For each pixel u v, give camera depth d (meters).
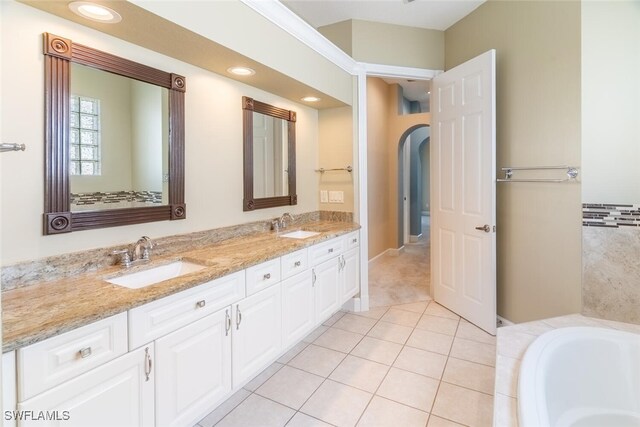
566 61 2.23
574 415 1.56
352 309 3.22
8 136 1.32
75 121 1.52
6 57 1.31
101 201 1.63
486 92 2.63
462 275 2.99
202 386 1.54
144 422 1.29
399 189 5.61
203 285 1.53
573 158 2.21
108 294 1.28
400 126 5.45
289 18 2.25
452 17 3.14
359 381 2.09
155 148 1.88
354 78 3.20
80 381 1.09
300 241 2.33
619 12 2.09
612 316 2.13
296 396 1.95
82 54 1.53
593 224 2.16
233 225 2.42
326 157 3.37
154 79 1.85
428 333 2.73
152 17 1.48
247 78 2.36
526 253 2.58
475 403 1.87
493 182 2.61
